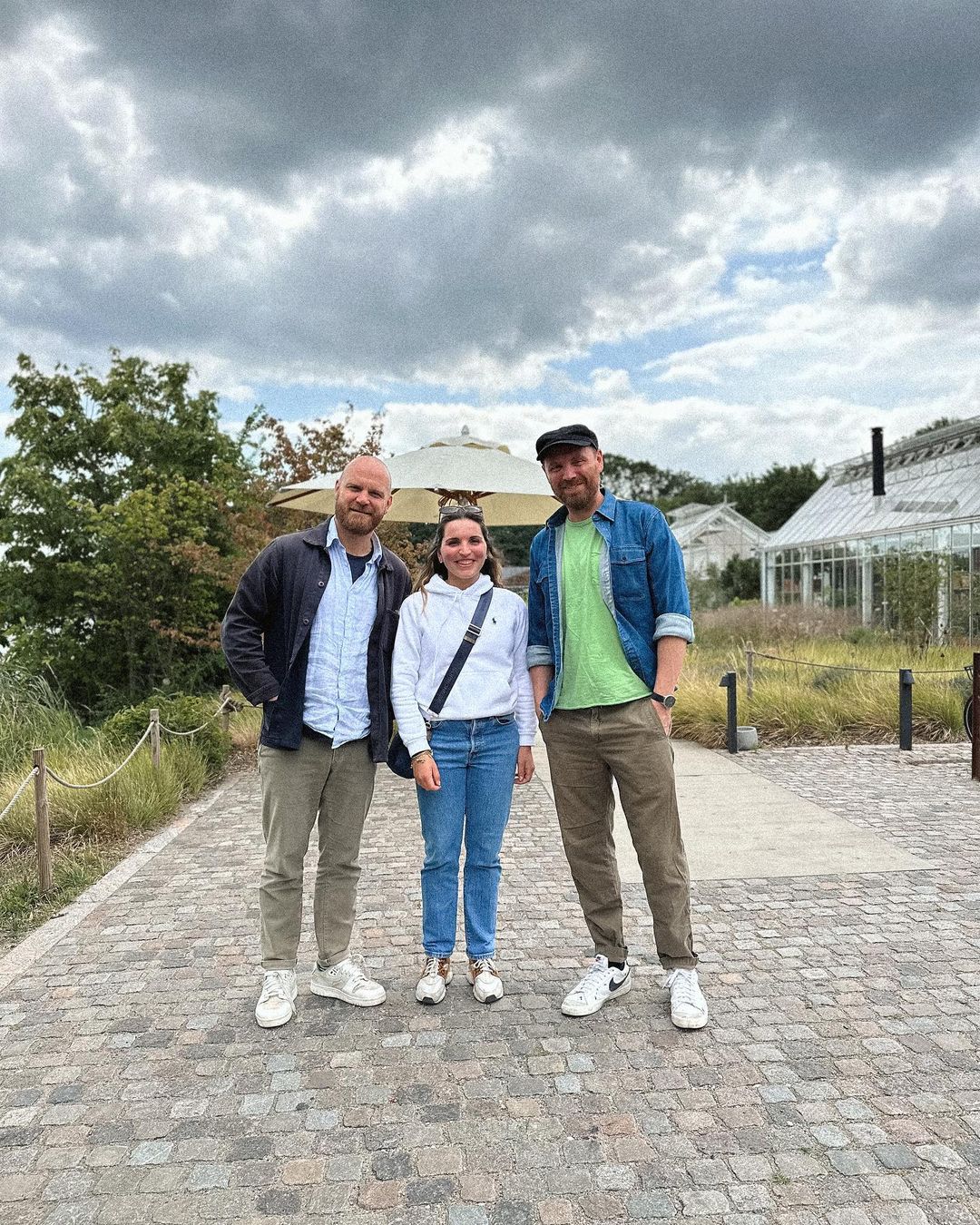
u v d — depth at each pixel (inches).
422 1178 90.3
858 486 1043.9
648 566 123.2
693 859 200.7
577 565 125.6
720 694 387.2
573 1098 104.0
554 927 161.2
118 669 653.9
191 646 647.8
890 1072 108.2
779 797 261.4
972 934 152.7
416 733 125.5
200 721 324.2
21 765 299.4
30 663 625.0
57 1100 105.8
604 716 123.8
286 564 125.0
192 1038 120.5
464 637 128.3
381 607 129.8
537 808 262.2
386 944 154.3
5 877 195.6
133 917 169.8
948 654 529.3
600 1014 125.3
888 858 197.5
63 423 699.4
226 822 251.1
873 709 362.6
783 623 754.2
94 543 649.0
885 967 139.3
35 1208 86.8
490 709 128.6
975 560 770.2
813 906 168.2
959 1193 86.1
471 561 127.5
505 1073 109.7
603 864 129.1
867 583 925.2
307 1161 93.3
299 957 148.3
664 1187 88.0
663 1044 116.0
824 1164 90.9
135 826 237.8
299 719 123.6
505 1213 84.8
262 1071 111.6
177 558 568.4
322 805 131.0
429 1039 119.0
